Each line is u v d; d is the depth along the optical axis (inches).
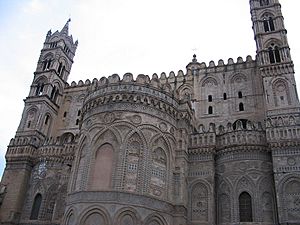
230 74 2137.1
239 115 1972.2
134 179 1360.7
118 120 1472.7
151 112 1530.5
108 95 1551.4
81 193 1352.1
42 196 1984.5
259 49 1964.8
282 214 1409.9
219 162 1691.7
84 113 1651.1
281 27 1999.3
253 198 1525.6
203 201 1598.2
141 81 1584.6
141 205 1316.4
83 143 1539.1
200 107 2091.5
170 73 2332.7
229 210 1556.3
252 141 1646.2
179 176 1530.5
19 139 2241.6
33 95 2466.8
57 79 2573.8
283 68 1845.5
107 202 1291.8
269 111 1749.5
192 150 1724.9
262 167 1588.3
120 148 1402.6
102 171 1381.6
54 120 2475.4
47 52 2672.2
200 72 2230.6
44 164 2087.8
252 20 2145.7
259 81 2027.6
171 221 1418.6
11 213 1945.1
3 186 2074.3
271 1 2170.3
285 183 1476.4
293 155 1523.1
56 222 1860.2
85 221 1286.9
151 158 1438.2
